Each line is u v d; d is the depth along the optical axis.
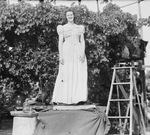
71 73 7.59
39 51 9.91
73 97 7.45
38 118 7.23
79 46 7.79
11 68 9.88
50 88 10.42
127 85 11.53
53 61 9.82
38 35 9.86
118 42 10.63
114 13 10.09
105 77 11.16
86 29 9.62
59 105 7.46
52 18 9.36
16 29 9.46
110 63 10.91
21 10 9.44
